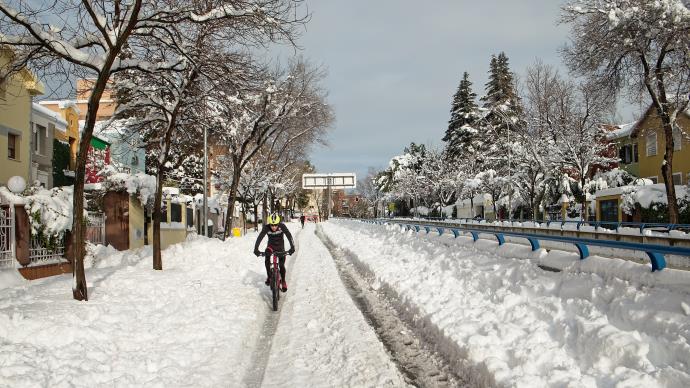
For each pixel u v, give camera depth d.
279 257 10.74
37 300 7.99
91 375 5.25
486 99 53.47
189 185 42.31
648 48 19.67
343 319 8.64
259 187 39.31
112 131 29.44
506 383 4.85
